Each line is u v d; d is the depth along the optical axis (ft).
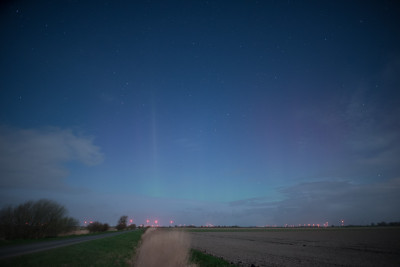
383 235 234.99
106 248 78.43
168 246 78.28
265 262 71.82
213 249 108.17
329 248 115.85
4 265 39.99
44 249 63.26
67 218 161.48
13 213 128.77
